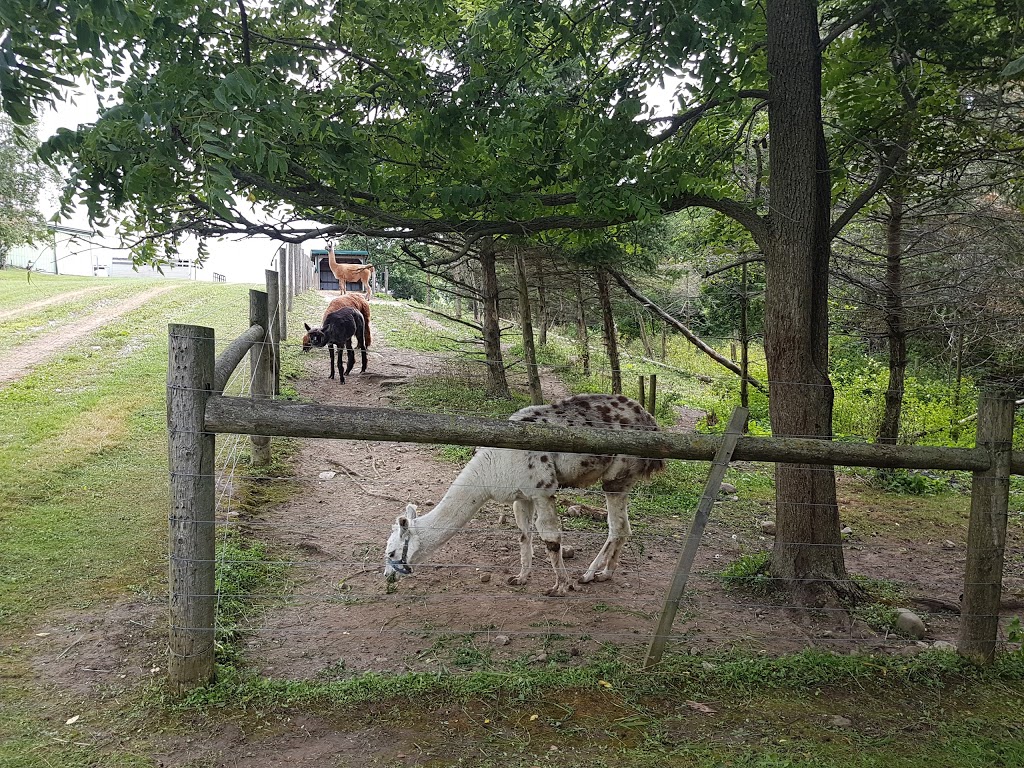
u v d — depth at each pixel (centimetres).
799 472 492
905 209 845
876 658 391
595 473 485
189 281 2403
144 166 327
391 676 346
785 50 467
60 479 600
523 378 1345
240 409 308
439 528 462
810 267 477
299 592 462
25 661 342
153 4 379
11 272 2312
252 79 334
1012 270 849
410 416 317
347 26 472
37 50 308
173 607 316
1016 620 402
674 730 309
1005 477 378
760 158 643
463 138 452
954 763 290
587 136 460
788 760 285
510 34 490
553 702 328
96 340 1184
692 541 357
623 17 510
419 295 3409
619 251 1016
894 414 917
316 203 452
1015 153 563
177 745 283
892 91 541
